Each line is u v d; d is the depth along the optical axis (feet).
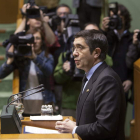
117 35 40.55
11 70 37.35
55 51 40.57
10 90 42.93
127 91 40.14
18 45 34.86
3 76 37.45
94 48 22.67
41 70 36.32
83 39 22.76
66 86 38.65
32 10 37.42
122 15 40.98
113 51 39.99
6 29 48.78
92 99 22.16
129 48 39.24
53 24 39.68
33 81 36.81
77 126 22.12
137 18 58.03
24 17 38.70
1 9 52.65
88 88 22.63
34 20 37.37
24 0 48.78
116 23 39.11
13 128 21.65
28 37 34.86
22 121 24.94
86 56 22.77
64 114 38.60
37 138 18.78
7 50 36.47
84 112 22.45
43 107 26.25
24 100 36.11
